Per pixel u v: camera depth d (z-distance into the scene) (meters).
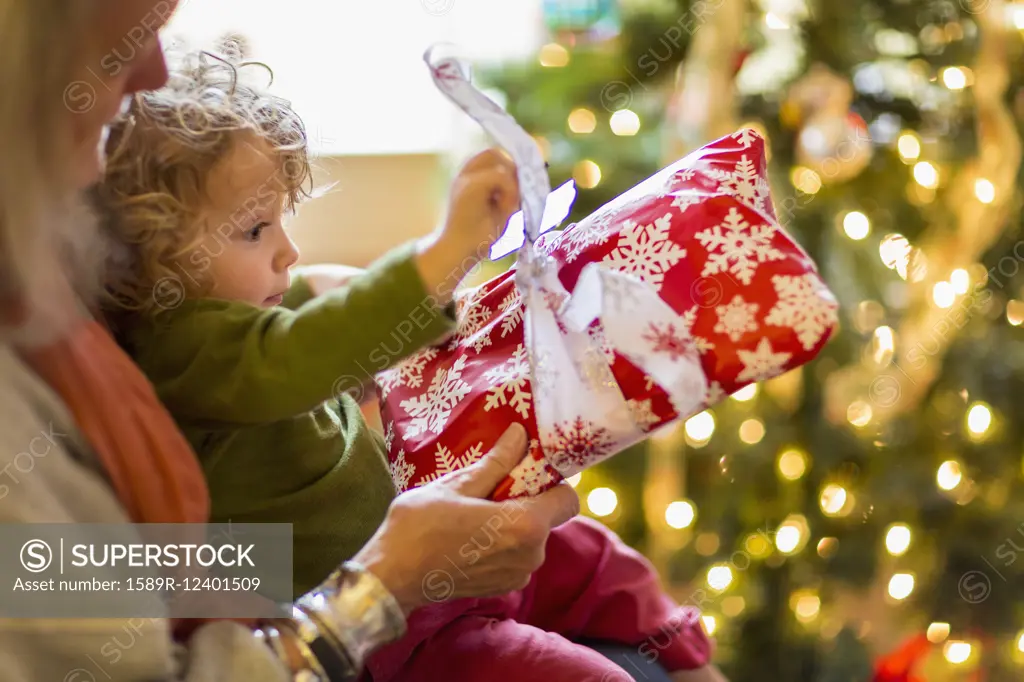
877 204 1.45
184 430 0.72
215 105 0.72
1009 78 1.40
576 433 0.63
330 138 2.00
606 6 1.60
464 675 0.76
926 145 1.43
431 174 2.21
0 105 0.48
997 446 1.46
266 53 2.12
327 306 0.66
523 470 0.67
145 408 0.59
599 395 0.62
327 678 0.58
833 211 1.43
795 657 1.46
